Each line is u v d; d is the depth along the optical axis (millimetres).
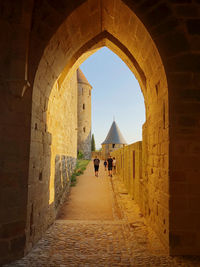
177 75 3889
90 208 7738
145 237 4562
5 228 3436
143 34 4238
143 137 6539
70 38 4699
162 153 4246
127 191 10500
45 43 3867
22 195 3625
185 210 3760
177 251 3709
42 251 3867
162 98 4258
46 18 3850
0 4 3508
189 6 3910
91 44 5918
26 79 3652
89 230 5055
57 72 5125
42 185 4645
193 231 3734
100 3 4227
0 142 3508
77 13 4113
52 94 5562
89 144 37531
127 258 3602
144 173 6266
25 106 3730
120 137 38562
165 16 3910
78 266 3324
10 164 3557
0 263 3344
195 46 3883
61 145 8078
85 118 37031
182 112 3857
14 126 3625
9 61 3551
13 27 3547
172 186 3795
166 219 3910
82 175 15758
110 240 4422
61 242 4309
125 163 11766
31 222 3963
